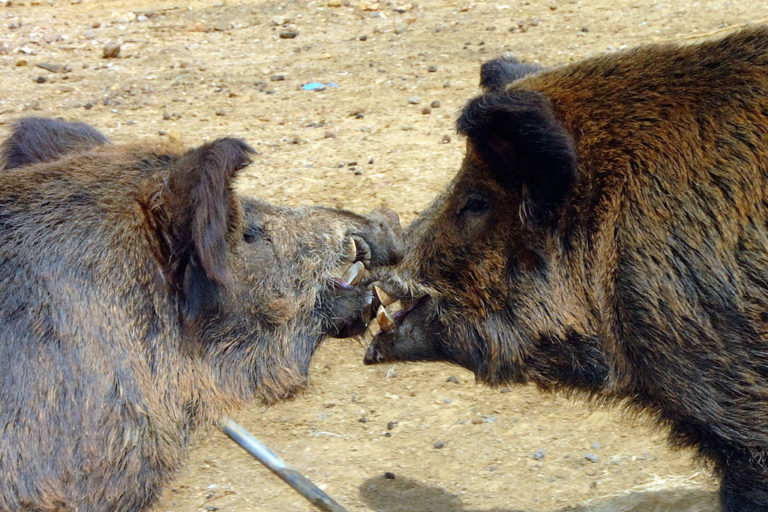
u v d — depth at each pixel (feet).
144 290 14.23
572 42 40.47
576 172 14.61
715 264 13.56
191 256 14.33
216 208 13.66
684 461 19.30
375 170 30.09
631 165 14.37
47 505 12.92
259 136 33.58
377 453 20.25
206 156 13.75
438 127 33.22
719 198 13.65
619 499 18.19
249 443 17.07
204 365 14.97
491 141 14.87
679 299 13.73
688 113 14.34
